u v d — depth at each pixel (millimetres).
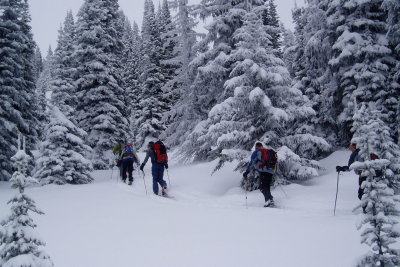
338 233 5488
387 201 2797
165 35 21906
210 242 5301
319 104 17219
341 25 16422
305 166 11234
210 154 17812
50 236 5902
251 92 10883
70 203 9430
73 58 22562
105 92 21984
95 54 22234
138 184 14180
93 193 11359
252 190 11477
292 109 11797
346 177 11977
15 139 16969
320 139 11844
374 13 15852
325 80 17562
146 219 7133
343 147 16844
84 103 22125
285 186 11398
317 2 18172
